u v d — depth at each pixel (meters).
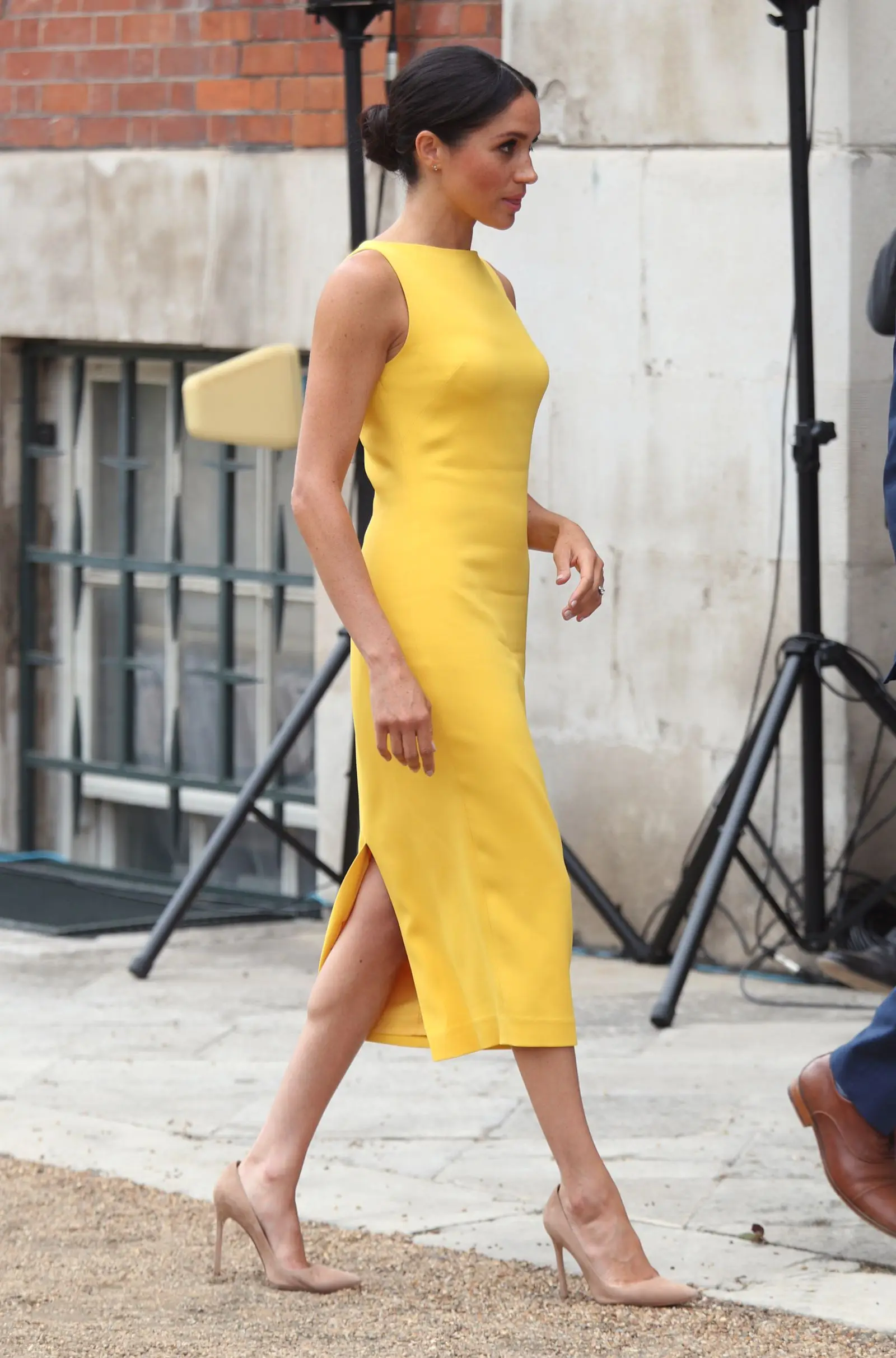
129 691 21.14
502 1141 12.28
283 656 20.12
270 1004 15.97
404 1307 9.43
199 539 20.56
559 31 17.06
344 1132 12.49
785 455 16.42
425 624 9.18
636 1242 9.46
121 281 19.97
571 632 17.52
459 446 9.19
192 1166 11.91
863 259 15.93
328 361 9.08
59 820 21.64
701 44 16.44
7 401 21.33
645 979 16.64
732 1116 12.72
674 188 16.66
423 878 9.35
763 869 16.86
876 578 16.27
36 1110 13.06
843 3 15.71
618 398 17.11
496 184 9.20
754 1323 9.19
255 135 19.19
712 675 16.91
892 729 15.17
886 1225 9.92
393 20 17.48
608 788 17.48
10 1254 10.32
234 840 20.50
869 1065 9.91
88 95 20.19
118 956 17.58
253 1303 9.52
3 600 21.56
